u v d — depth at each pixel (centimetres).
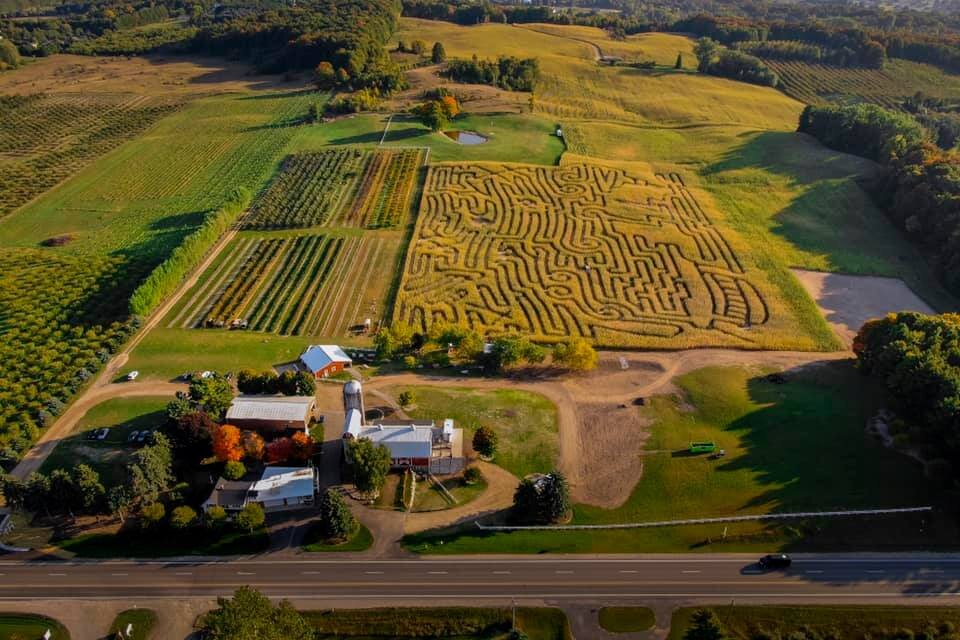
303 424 9419
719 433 9675
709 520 8350
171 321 12356
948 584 7544
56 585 7519
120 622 7144
